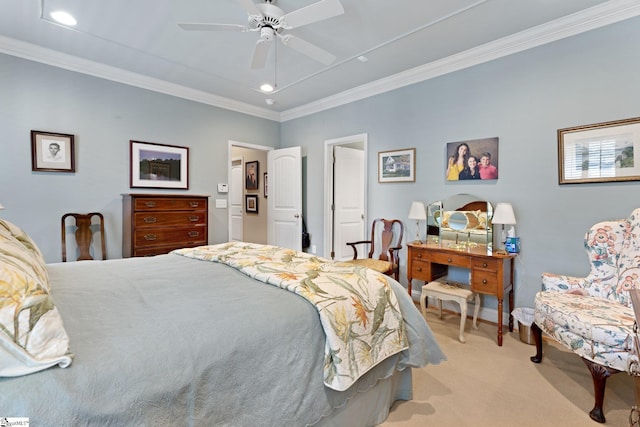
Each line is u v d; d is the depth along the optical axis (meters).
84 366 0.79
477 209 3.03
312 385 1.20
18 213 2.90
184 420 0.88
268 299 1.30
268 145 4.97
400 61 3.21
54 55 3.00
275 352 1.11
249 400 1.03
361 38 2.76
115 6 2.29
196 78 3.65
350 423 1.42
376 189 3.89
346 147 5.02
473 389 1.90
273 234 4.98
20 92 2.88
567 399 1.80
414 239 3.54
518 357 2.30
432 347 1.73
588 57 2.42
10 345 0.73
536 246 2.71
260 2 2.21
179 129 3.95
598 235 2.17
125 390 0.79
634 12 2.23
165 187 3.83
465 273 3.18
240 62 3.22
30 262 1.14
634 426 0.98
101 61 3.21
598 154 2.39
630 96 2.26
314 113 4.59
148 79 3.62
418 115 3.47
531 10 2.35
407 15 2.41
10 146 2.84
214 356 0.97
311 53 2.37
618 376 2.04
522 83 2.75
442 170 3.29
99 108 3.33
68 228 3.16
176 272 1.75
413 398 1.81
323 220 4.58
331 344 1.24
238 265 1.80
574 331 1.76
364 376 1.42
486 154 2.97
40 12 2.35
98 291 1.38
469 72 3.07
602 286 2.11
